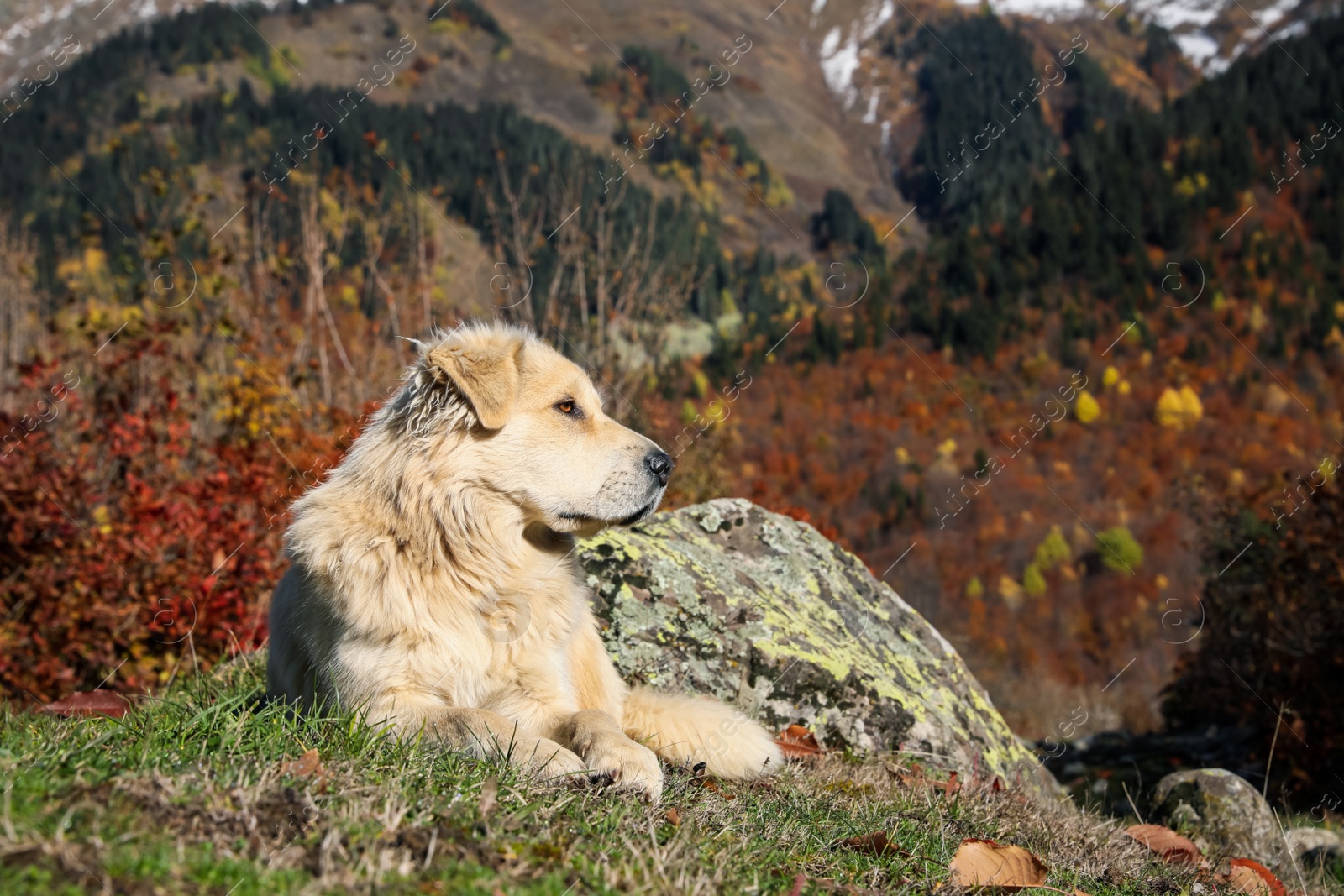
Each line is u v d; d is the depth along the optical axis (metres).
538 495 4.03
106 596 8.13
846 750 5.27
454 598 3.85
